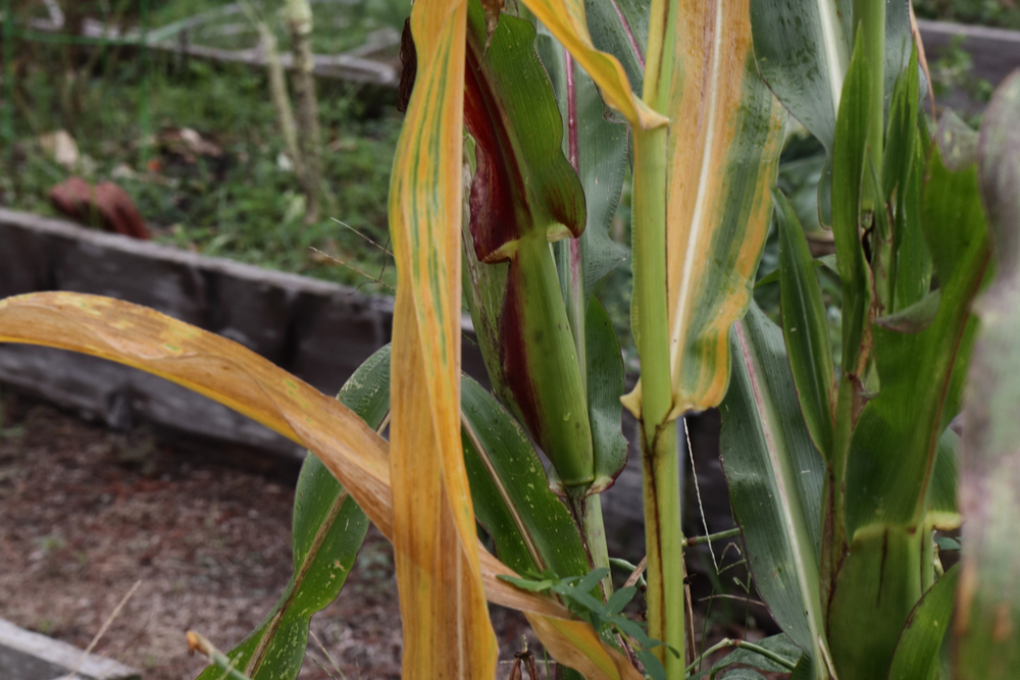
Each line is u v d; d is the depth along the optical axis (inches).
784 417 56.1
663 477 45.2
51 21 301.3
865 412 44.4
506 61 47.3
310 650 128.5
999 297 30.5
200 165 244.2
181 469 176.1
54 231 183.0
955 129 40.1
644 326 44.4
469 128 48.8
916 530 45.1
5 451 179.9
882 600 45.6
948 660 47.5
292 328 163.0
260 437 171.2
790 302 48.9
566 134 57.6
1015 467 27.9
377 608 138.4
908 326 41.9
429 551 43.0
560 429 51.1
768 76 48.3
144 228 200.8
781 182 127.5
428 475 42.9
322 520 52.0
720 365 45.8
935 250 41.3
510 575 44.3
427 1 41.2
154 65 317.4
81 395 187.0
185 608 138.8
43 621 135.0
